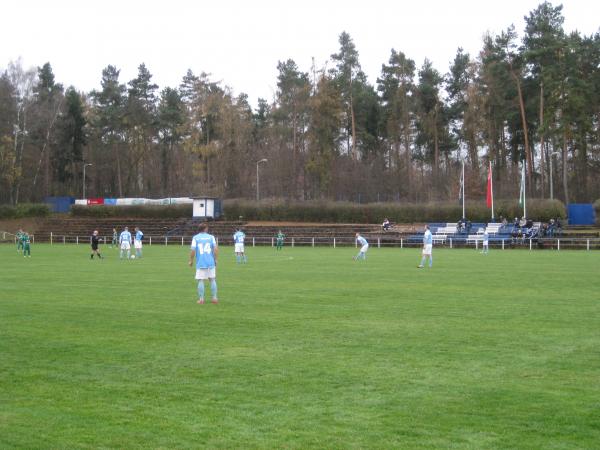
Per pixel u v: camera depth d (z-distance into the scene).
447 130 90.00
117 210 81.94
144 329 13.88
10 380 9.59
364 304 17.84
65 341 12.55
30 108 89.69
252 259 39.69
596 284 23.08
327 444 6.90
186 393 8.84
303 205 75.56
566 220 67.25
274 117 95.19
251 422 7.61
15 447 6.91
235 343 12.27
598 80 76.88
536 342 12.17
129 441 7.05
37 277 26.94
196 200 75.50
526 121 79.69
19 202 93.00
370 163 93.75
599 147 82.81
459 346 11.84
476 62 81.06
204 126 95.88
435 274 27.70
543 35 70.44
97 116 102.38
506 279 25.19
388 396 8.62
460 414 7.85
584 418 7.67
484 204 68.62
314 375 9.74
